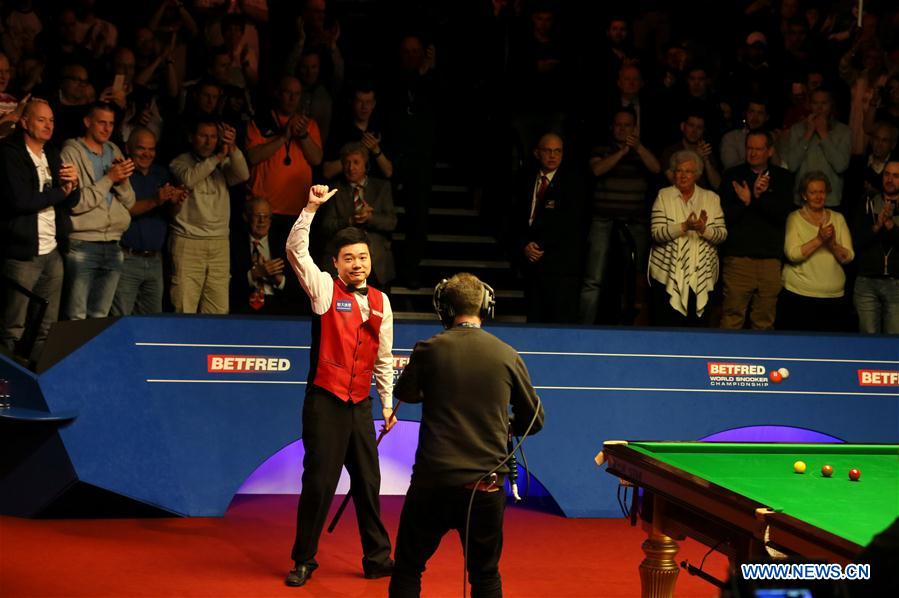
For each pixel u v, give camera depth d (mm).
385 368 6781
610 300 10953
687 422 8812
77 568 6582
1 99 9609
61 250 8953
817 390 9070
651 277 10391
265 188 10391
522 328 8742
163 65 10891
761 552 4367
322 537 7621
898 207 10641
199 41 11391
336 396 6492
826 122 11281
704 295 10297
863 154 12039
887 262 10625
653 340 8906
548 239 10531
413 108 11188
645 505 5668
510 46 11875
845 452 5820
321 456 6457
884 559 2344
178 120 10336
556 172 10539
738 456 5652
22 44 10641
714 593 6527
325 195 6395
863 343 9234
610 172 10766
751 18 12859
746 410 8922
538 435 8586
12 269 8625
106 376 7949
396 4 13250
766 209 10406
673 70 12141
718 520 4656
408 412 8547
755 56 12484
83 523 7691
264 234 10172
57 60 10539
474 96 13492
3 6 10562
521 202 10750
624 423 8727
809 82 12039
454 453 4969
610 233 10789
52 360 7852
